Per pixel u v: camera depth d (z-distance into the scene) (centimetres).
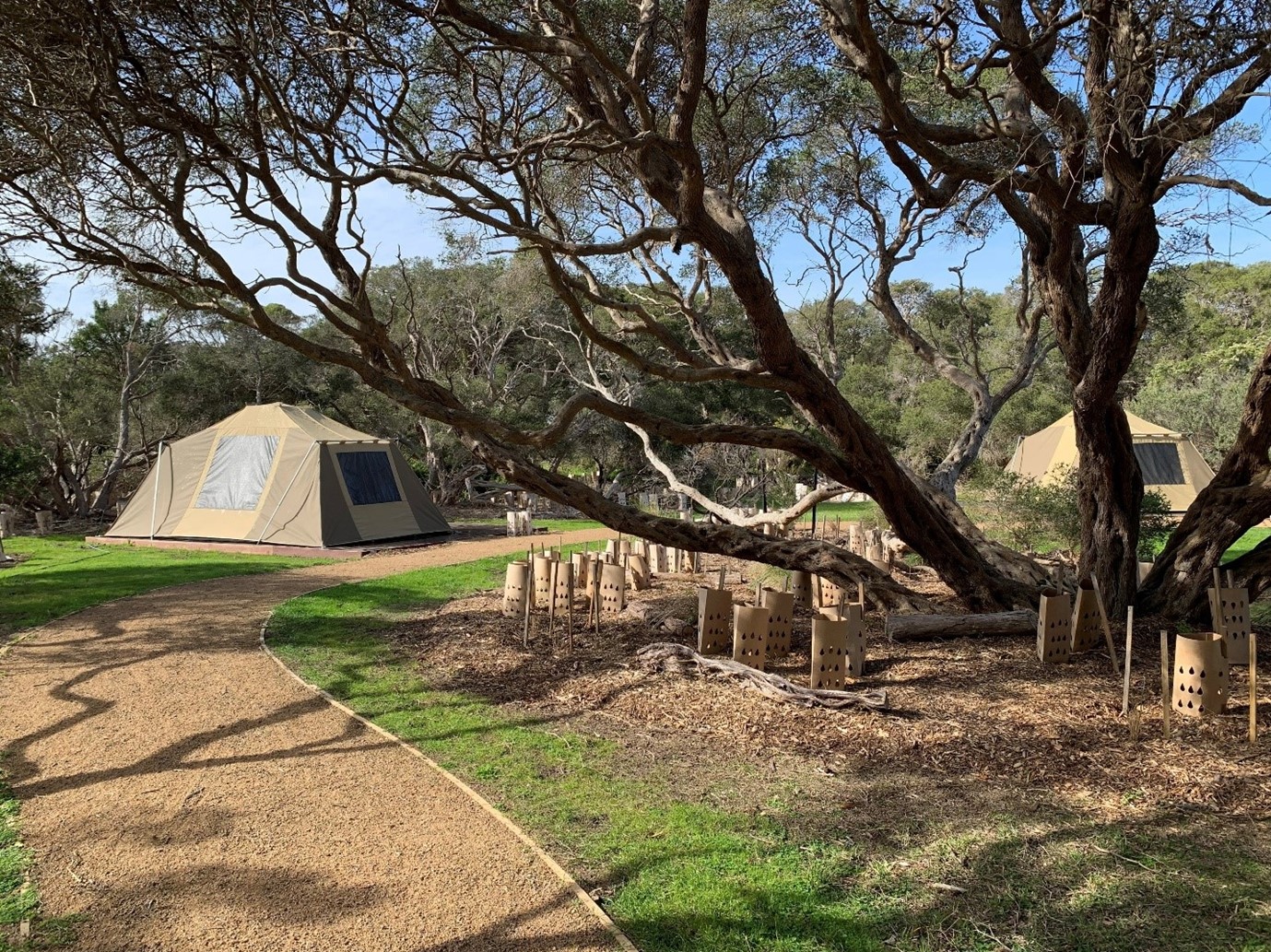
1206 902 328
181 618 861
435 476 2745
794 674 637
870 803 422
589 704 585
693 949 305
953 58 714
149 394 2414
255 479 1577
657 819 406
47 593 1010
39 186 688
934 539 791
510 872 359
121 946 306
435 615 904
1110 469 754
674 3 768
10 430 2109
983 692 576
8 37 551
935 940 309
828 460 773
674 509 2414
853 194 1151
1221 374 2414
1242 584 725
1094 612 659
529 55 599
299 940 311
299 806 422
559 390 2869
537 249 599
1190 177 614
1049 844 375
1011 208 756
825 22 709
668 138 594
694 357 750
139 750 497
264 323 626
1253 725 478
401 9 633
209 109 659
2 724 539
